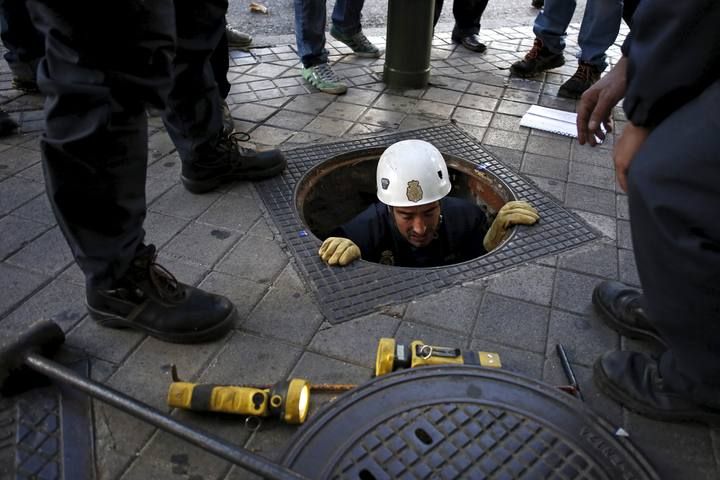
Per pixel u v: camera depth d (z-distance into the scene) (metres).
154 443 1.51
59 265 2.16
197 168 2.58
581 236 2.43
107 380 1.70
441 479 1.38
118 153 1.54
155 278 1.78
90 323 1.91
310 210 2.93
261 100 3.70
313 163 2.95
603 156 3.13
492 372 1.62
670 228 1.21
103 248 1.65
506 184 2.80
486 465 1.41
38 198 2.56
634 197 1.28
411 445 1.45
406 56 3.84
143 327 1.81
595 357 1.83
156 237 2.34
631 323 1.86
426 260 2.80
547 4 4.01
